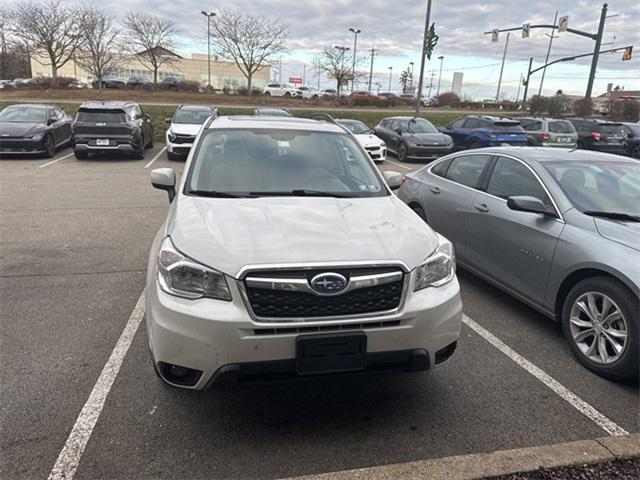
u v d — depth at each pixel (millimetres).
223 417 2896
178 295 2562
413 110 38469
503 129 16312
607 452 2564
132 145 14383
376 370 2652
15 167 12938
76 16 38094
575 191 4090
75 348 3629
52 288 4789
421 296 2697
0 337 3771
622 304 3283
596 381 3395
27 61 58062
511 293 4434
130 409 2934
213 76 79125
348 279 2533
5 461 2473
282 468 2504
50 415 2848
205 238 2719
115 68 44562
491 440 2760
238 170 3729
